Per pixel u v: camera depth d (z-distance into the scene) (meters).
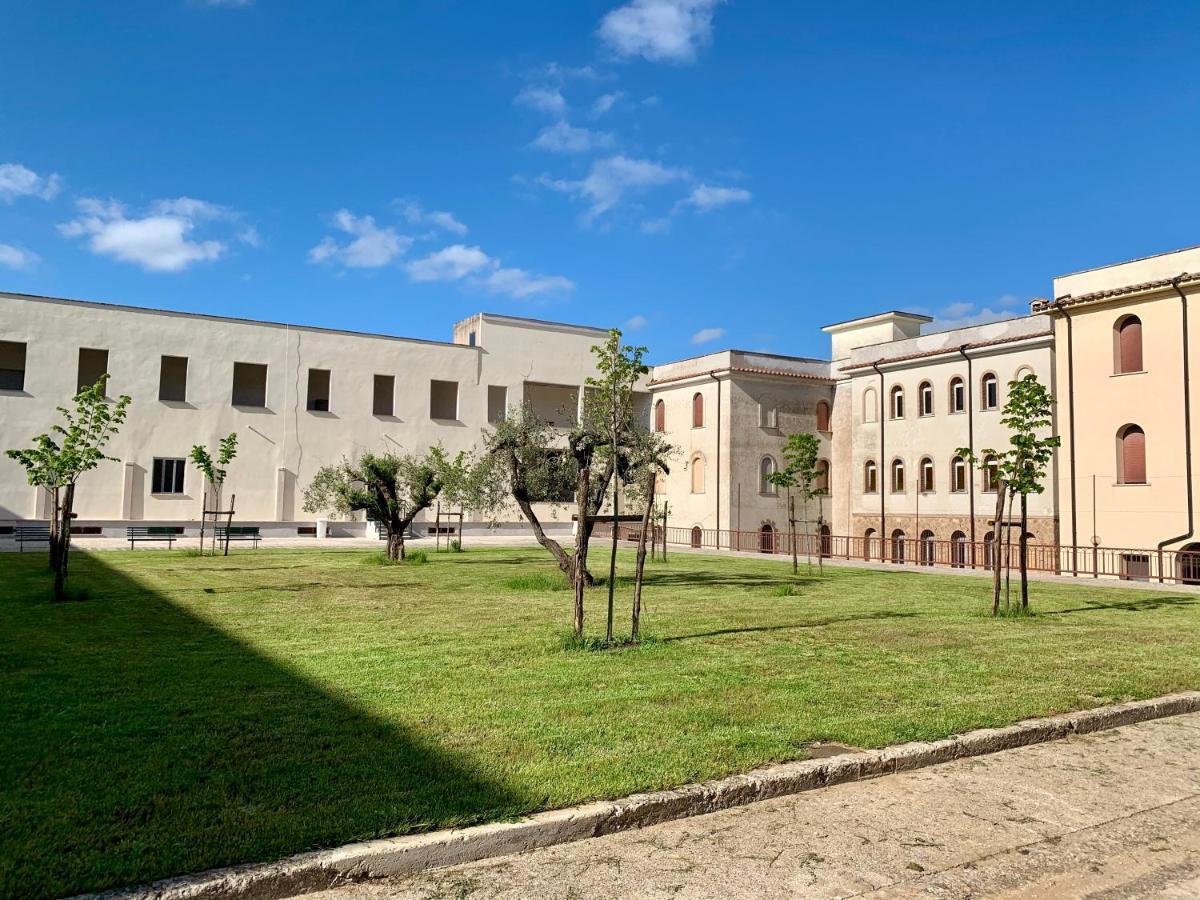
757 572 22.69
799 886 4.00
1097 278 27.55
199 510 39.72
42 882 3.59
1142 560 25.14
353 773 5.05
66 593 14.02
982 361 33.38
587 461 17.88
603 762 5.34
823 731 6.18
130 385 38.50
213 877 3.69
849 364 40.19
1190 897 4.05
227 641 9.86
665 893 3.89
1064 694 7.51
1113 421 26.22
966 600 15.60
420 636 10.31
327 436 43.06
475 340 48.81
